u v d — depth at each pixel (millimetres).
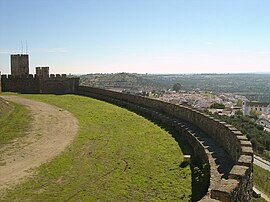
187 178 11109
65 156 14297
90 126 20625
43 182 11320
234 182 6684
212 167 10016
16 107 26672
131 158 13688
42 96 36469
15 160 13820
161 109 23375
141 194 10109
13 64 47938
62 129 19781
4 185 11094
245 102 97312
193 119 17672
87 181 11312
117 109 26859
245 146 9508
